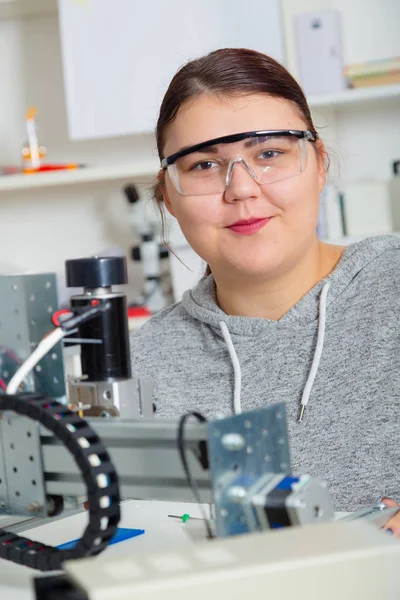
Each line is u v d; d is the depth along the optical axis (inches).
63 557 40.3
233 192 62.2
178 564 30.8
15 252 151.6
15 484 46.5
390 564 31.7
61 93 148.2
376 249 69.9
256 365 68.4
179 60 129.3
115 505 39.4
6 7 140.6
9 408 41.2
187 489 41.3
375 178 138.7
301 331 67.9
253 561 30.7
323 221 128.9
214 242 65.0
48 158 149.2
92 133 132.4
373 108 137.8
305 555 31.1
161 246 135.9
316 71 126.8
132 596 28.8
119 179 147.8
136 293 148.1
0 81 149.9
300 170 62.8
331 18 126.1
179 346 73.6
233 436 38.4
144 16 129.6
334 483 63.2
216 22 128.2
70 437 39.1
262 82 62.9
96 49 131.0
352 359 65.4
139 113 131.1
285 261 65.1
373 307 66.6
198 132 62.6
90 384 48.8
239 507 38.3
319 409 64.9
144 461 42.1
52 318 46.0
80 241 149.8
